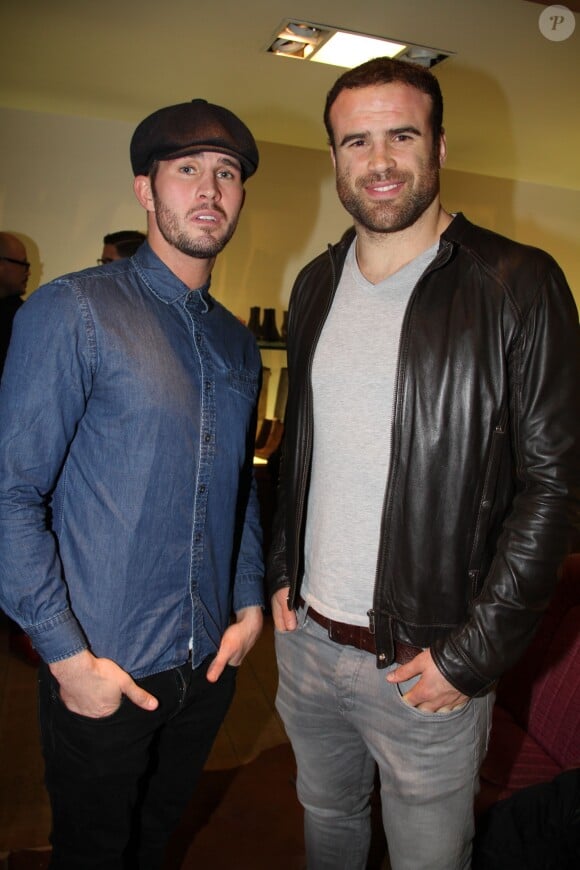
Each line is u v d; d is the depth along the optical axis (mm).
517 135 3672
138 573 1309
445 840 1333
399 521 1304
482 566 1294
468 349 1261
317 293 1549
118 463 1292
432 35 2572
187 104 1379
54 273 3969
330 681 1437
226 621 1497
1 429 1239
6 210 3865
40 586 1229
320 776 1539
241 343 1526
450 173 4512
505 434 1271
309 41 2723
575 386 1227
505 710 2018
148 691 1344
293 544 1505
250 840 2031
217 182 1373
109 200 4008
